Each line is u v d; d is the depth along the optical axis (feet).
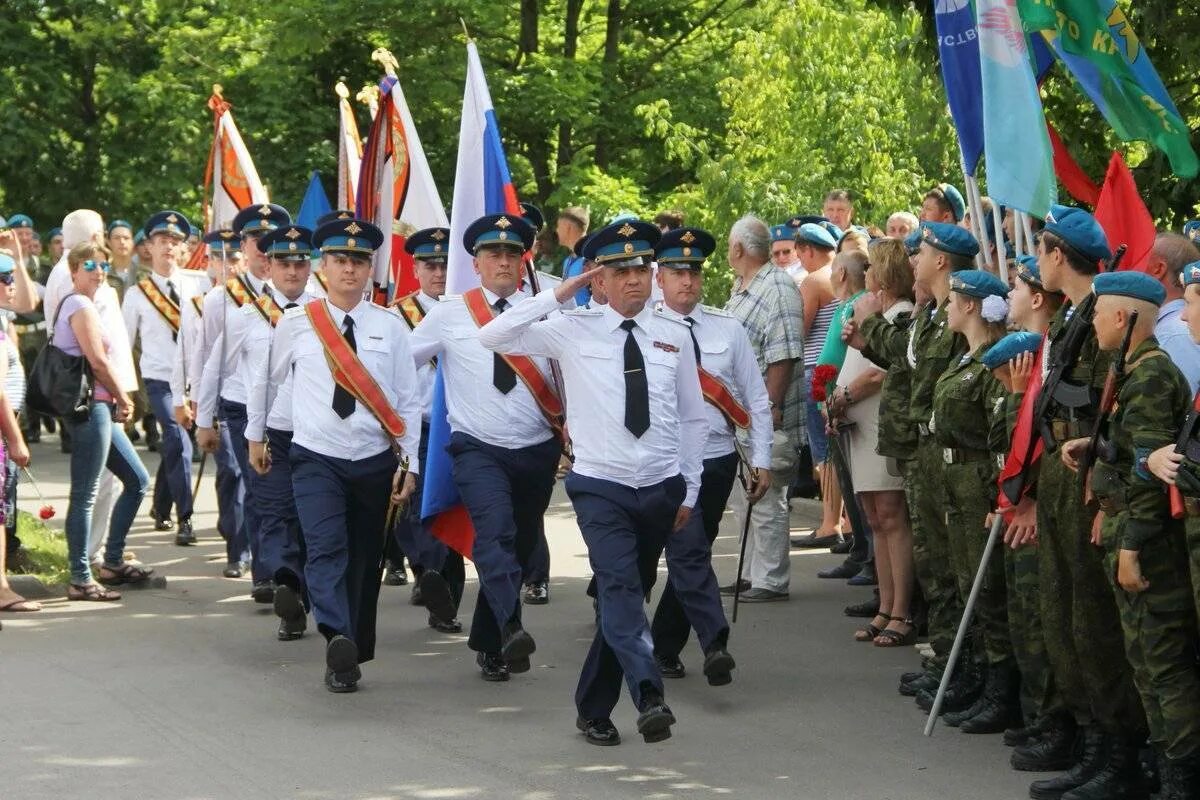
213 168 42.70
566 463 36.50
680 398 24.85
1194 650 20.11
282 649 31.09
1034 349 22.75
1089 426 21.01
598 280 24.63
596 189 78.84
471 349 28.37
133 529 46.34
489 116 31.27
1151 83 28.04
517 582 26.91
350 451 28.48
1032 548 22.91
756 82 67.36
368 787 22.21
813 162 64.54
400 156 37.29
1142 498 19.76
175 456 43.65
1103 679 21.25
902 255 29.43
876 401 30.81
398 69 83.20
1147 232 25.38
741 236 35.42
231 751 24.02
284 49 81.56
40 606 35.17
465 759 23.57
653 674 22.82
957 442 24.97
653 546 24.48
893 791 21.98
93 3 91.20
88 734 24.95
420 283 34.99
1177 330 22.15
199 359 37.70
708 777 22.65
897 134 64.39
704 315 29.35
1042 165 26.96
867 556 37.73
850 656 30.27
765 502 35.58
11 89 90.74
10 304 34.32
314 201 45.88
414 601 35.63
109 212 93.61
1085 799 21.22
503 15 82.33
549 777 22.67
